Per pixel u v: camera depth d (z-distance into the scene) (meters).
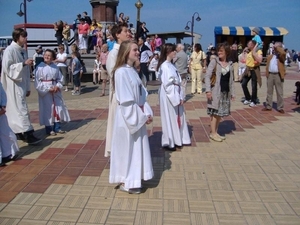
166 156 6.17
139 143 4.52
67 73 14.59
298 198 4.54
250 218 4.02
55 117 7.37
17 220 3.97
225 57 6.70
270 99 10.10
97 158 6.04
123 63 4.45
